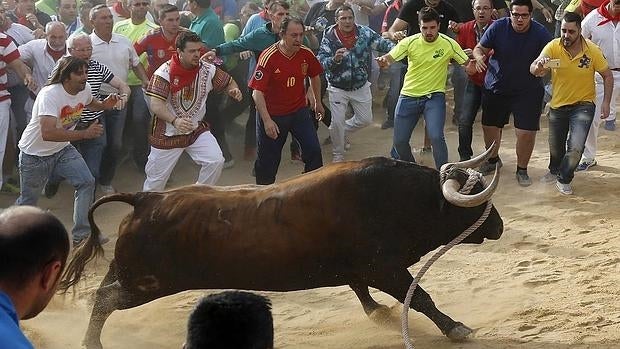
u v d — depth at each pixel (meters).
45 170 9.55
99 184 11.91
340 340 7.31
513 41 11.19
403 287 6.80
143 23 12.68
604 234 9.61
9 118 11.55
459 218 6.79
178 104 10.10
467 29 12.35
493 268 8.84
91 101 9.63
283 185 6.82
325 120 12.59
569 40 10.77
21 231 3.11
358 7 15.70
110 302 6.92
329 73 12.51
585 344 6.89
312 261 6.76
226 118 13.52
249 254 6.70
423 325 7.50
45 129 9.13
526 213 10.48
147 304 8.28
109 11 11.47
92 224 6.96
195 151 10.21
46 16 14.34
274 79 10.49
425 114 11.19
